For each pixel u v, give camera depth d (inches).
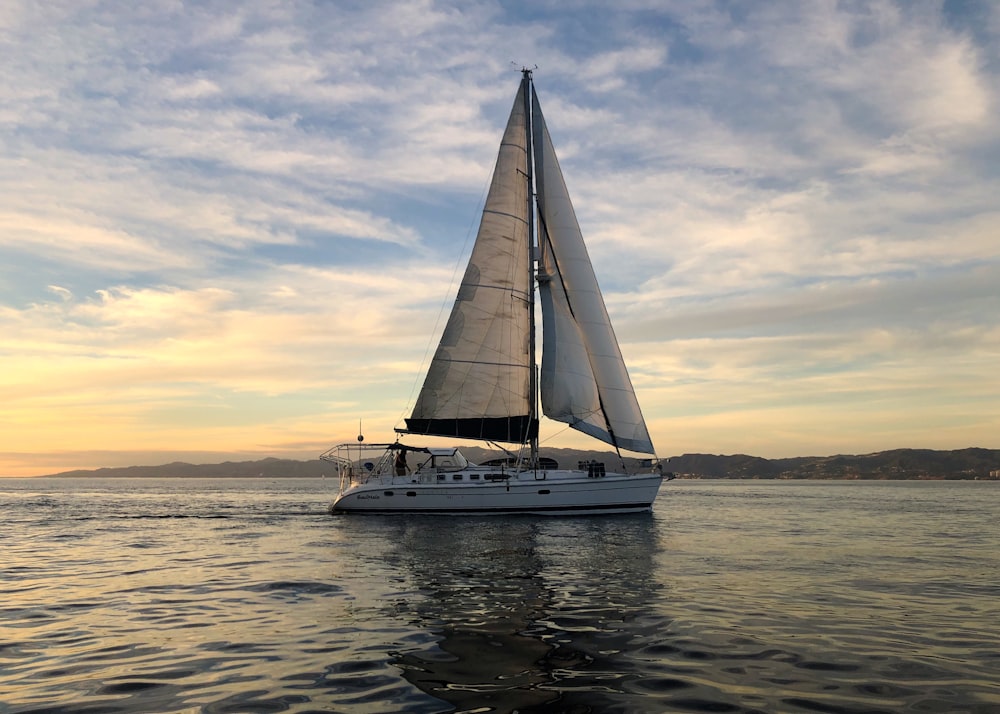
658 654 378.3
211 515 1566.2
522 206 1473.9
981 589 597.6
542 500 1314.0
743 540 1003.9
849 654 379.9
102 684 326.3
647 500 1360.7
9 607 519.8
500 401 1439.5
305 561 772.6
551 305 1454.2
